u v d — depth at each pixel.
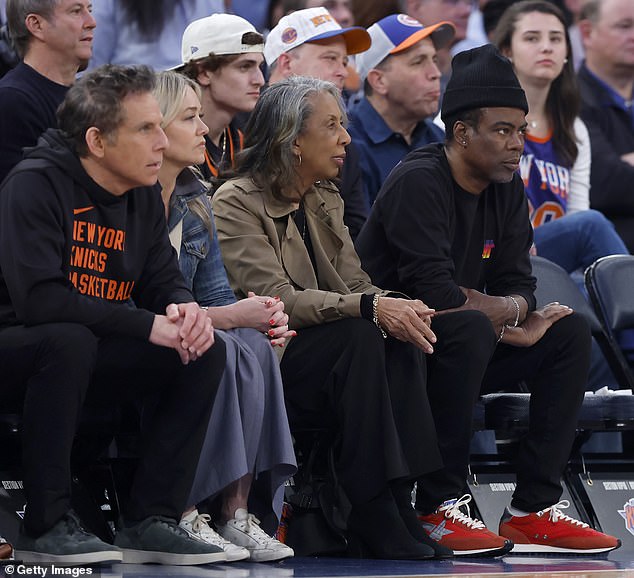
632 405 13.23
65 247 9.98
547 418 12.28
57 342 9.32
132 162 9.97
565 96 18.30
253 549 10.52
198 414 10.03
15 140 12.63
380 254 12.77
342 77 16.05
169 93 11.04
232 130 14.44
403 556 11.02
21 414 10.30
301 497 11.66
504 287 13.16
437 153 12.70
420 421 11.29
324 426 11.61
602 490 13.60
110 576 8.92
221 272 11.56
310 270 11.99
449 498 11.69
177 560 9.87
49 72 13.02
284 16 17.41
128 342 9.88
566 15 21.14
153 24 17.14
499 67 12.38
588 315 15.15
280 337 10.95
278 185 11.95
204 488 10.32
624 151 20.00
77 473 11.29
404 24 16.45
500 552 11.55
